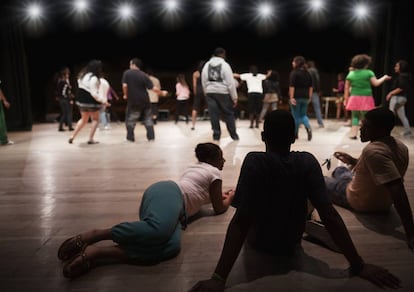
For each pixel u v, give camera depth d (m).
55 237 2.85
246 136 7.64
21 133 8.52
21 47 8.78
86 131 8.69
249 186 2.09
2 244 2.73
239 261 2.39
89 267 2.29
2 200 3.71
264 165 2.14
